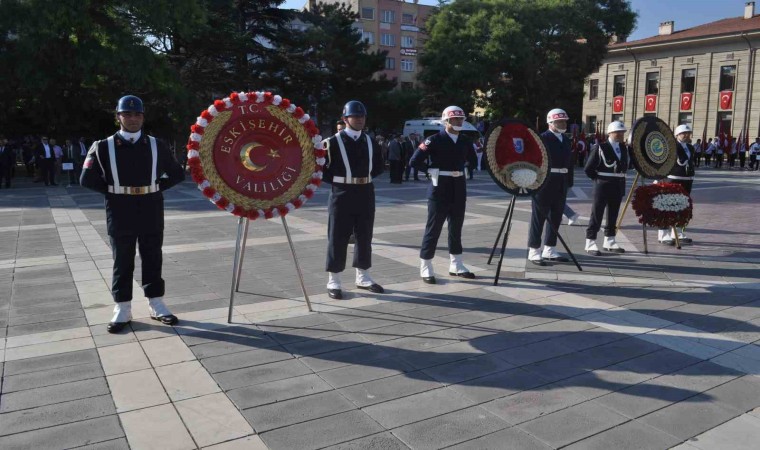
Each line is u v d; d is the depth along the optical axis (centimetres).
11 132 2734
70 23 2098
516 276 710
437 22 3844
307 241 930
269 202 556
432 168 671
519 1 3644
